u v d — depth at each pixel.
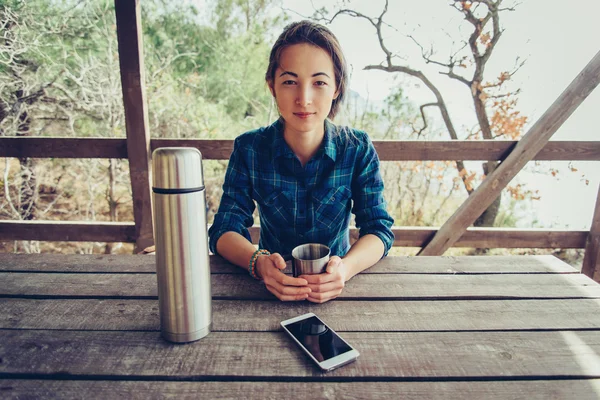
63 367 0.65
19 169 4.96
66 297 0.89
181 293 0.70
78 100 4.50
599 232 2.52
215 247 1.12
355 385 0.62
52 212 5.04
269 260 0.93
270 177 1.23
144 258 1.11
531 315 0.82
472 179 5.16
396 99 5.41
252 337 0.74
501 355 0.69
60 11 4.22
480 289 0.94
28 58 4.30
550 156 2.44
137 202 2.41
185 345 0.71
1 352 0.69
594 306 0.86
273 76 1.08
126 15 2.14
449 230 2.54
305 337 0.72
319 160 1.20
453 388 0.62
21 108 4.39
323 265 0.88
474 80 5.21
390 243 1.15
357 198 1.27
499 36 4.99
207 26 4.71
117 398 0.59
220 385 0.62
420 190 5.45
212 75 4.80
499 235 2.60
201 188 0.69
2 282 0.95
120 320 0.79
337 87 1.12
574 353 0.70
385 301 0.88
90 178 4.87
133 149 2.33
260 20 4.81
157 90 4.83
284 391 0.60
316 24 1.04
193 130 4.93
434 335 0.75
